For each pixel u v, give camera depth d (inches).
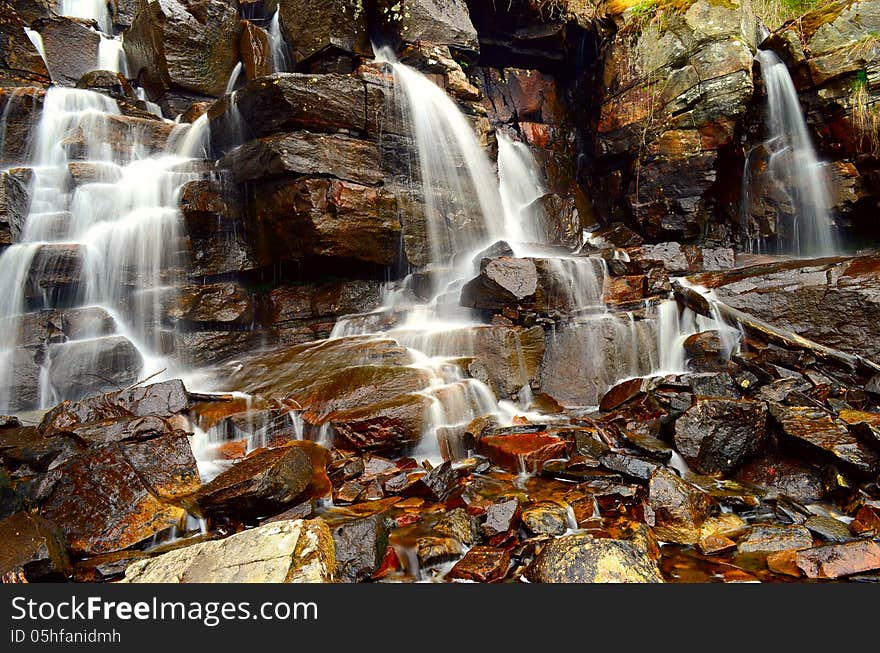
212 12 458.9
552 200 466.6
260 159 328.5
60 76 482.3
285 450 201.5
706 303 326.3
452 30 452.4
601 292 343.0
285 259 343.9
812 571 152.9
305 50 426.6
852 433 219.5
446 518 179.0
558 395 315.6
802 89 423.5
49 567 147.6
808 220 436.5
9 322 288.2
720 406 232.1
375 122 363.9
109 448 196.9
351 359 288.0
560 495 200.8
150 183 342.6
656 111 457.1
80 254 309.3
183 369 320.5
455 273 381.1
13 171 321.4
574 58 558.9
